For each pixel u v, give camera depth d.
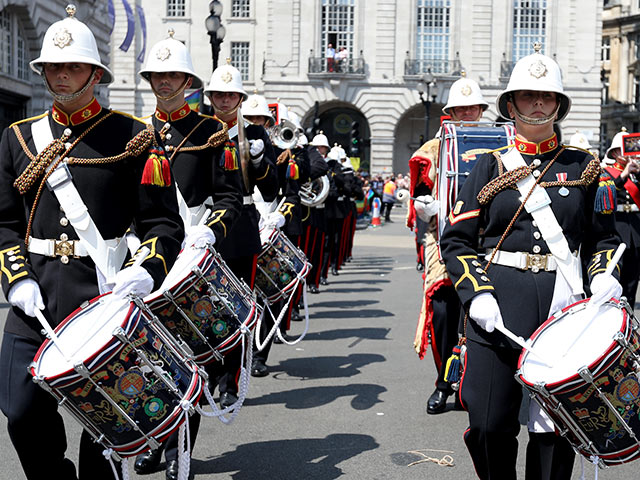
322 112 51.31
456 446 5.66
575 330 3.70
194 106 11.84
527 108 3.99
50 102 24.33
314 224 11.01
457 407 6.57
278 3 48.75
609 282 3.72
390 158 49.44
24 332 3.75
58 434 3.77
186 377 3.70
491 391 3.89
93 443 3.81
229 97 6.48
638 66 66.00
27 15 22.64
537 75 3.90
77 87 3.81
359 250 22.78
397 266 18.42
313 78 48.97
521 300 3.88
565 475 3.96
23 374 3.69
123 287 3.53
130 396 3.43
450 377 4.52
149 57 5.43
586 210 4.02
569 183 3.94
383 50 49.25
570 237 3.93
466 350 4.03
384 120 49.41
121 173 3.85
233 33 51.03
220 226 5.11
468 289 3.86
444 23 49.34
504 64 49.09
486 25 49.09
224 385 6.38
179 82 5.42
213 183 5.36
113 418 3.43
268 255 6.74
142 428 3.48
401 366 8.10
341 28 49.34
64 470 3.81
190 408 3.59
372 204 35.62
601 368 3.41
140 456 5.04
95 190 3.80
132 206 3.92
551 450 3.94
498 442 3.95
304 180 8.70
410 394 7.04
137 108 49.81
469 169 5.75
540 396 3.57
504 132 6.02
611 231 4.00
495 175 4.03
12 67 22.58
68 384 3.30
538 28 49.22
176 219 3.94
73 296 3.77
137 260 3.66
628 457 3.61
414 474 5.11
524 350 3.72
